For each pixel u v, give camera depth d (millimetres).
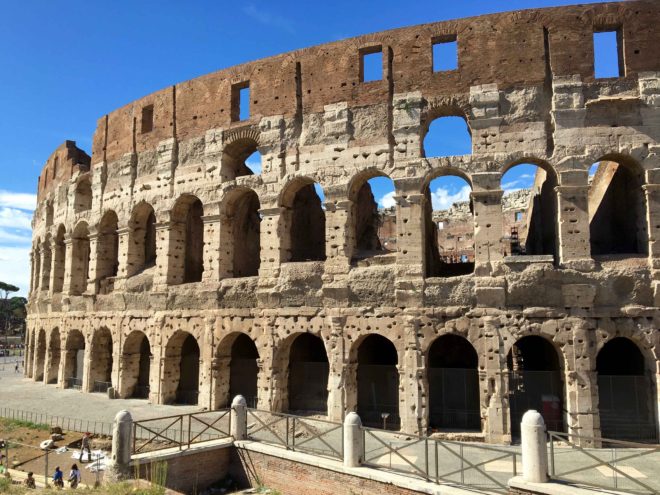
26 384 56594
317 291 35938
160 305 42750
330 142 36906
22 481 28078
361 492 22562
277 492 24922
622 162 33844
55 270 57750
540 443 20047
